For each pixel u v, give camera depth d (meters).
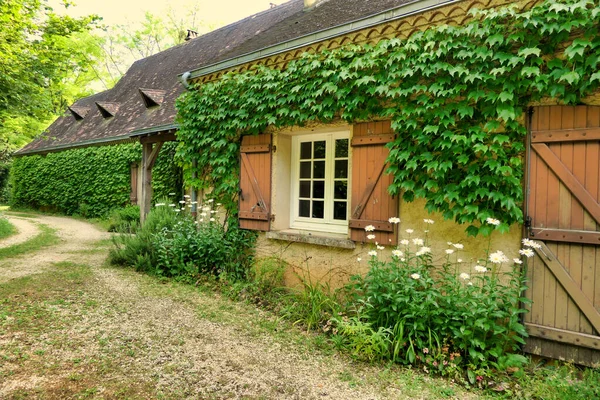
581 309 2.68
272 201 4.70
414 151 3.34
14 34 6.41
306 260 4.34
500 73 2.91
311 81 4.06
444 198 3.15
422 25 3.30
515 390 2.44
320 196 4.65
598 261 2.64
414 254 3.52
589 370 2.56
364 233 3.82
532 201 2.89
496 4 2.91
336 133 4.47
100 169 11.85
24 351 2.78
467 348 2.71
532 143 2.89
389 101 3.58
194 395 2.30
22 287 4.36
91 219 11.92
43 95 7.31
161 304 4.00
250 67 4.71
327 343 3.12
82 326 3.30
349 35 3.76
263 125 4.65
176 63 12.86
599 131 2.63
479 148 2.92
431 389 2.45
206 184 5.53
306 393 2.38
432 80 3.29
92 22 7.60
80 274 5.06
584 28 2.62
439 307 2.90
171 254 5.19
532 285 2.88
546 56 2.83
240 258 4.92
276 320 3.58
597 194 2.65
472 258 3.21
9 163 19.77
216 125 5.14
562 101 2.77
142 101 12.05
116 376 2.49
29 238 8.18
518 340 2.74
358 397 2.36
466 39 3.05
